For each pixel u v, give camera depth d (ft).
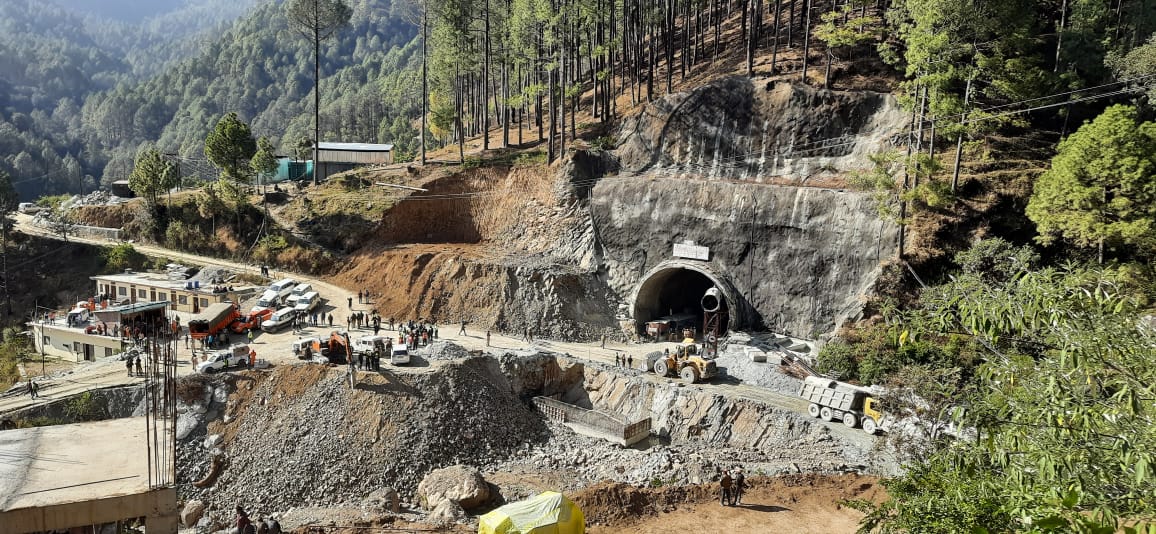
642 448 173.17
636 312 239.91
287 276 272.92
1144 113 197.16
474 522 130.62
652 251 247.50
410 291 249.75
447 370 180.55
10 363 208.95
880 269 197.36
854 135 231.09
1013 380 53.31
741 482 126.72
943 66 189.78
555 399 201.67
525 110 379.14
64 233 308.40
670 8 326.24
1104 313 49.01
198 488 151.74
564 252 259.80
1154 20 209.97
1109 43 210.38
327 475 154.71
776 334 217.77
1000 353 56.65
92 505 78.89
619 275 252.01
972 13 182.39
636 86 317.42
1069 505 37.22
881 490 127.95
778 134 242.58
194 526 139.33
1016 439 51.42
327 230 286.66
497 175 288.51
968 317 53.57
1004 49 194.39
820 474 138.62
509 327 235.20
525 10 279.28
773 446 164.35
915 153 193.16
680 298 261.03
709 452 163.02
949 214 194.90
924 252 192.85
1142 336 46.26
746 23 326.65
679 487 132.57
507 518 103.55
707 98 258.78
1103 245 165.89
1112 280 50.52
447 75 360.28
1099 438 46.01
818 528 117.19
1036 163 200.13
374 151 364.58
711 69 296.30
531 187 277.64
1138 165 150.41
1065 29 217.36
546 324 234.38
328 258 276.41
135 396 169.58
